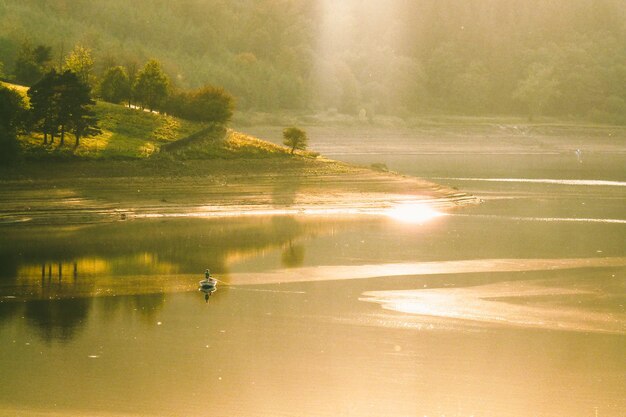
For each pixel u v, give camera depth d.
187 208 136.50
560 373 59.44
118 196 137.25
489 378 58.31
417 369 59.81
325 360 61.47
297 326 69.88
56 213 125.81
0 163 141.25
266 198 146.12
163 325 70.00
